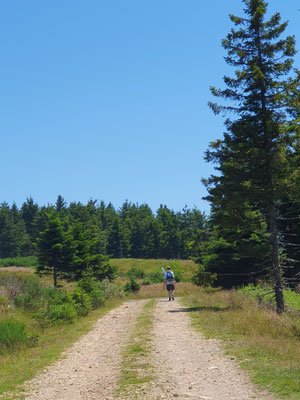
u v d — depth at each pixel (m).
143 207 132.12
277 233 16.44
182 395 6.42
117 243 94.06
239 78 16.36
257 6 16.67
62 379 8.19
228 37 16.95
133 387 7.09
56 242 44.97
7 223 106.81
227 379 7.11
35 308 18.64
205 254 27.86
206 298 20.84
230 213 17.12
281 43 16.36
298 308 16.62
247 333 10.92
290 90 16.38
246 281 26.22
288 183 15.70
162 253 99.25
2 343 11.93
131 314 17.78
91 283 24.98
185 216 106.38
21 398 6.98
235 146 16.52
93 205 119.88
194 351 9.63
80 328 15.19
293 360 7.79
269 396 5.98
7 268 59.38
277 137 16.05
